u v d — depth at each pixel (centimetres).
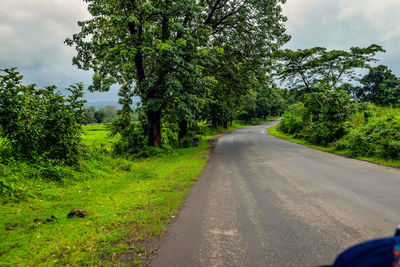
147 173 1039
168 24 1620
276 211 548
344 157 1266
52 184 800
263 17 2194
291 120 3155
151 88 1639
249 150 1819
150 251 396
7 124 835
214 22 2311
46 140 966
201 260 361
